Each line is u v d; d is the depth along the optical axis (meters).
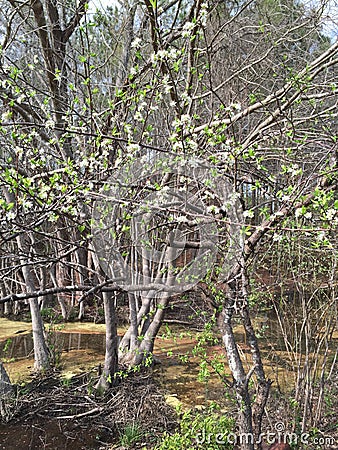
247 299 2.98
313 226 2.89
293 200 2.50
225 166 2.78
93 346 8.04
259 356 3.11
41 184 3.08
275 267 4.54
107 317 5.69
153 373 6.20
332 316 4.61
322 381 4.30
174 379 6.00
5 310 10.65
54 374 6.41
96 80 5.09
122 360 6.38
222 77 4.83
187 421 4.29
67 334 8.89
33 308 6.60
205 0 3.46
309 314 4.56
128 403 5.21
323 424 4.36
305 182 2.76
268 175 3.11
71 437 4.64
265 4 5.38
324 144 3.29
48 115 3.13
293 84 3.38
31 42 5.65
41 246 6.06
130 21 4.89
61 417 5.03
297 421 4.12
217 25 4.98
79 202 3.34
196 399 5.30
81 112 3.96
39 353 6.57
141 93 2.92
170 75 3.05
